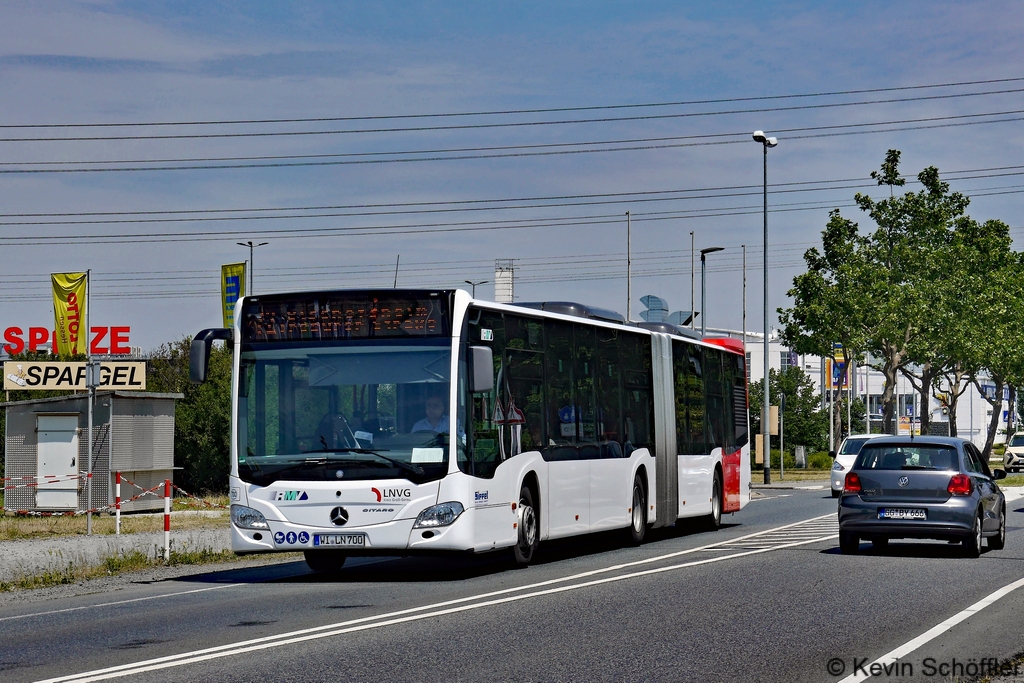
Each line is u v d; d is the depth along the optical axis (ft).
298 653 34.04
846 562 62.03
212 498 150.82
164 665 32.27
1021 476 216.54
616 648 34.91
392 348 54.70
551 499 62.85
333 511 53.47
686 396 84.64
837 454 141.79
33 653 35.37
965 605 44.78
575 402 66.59
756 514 108.68
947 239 212.64
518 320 60.49
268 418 54.90
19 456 125.49
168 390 183.62
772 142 173.68
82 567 66.13
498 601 45.60
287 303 55.67
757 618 41.19
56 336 165.27
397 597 47.98
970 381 252.62
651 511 76.64
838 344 215.51
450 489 53.52
